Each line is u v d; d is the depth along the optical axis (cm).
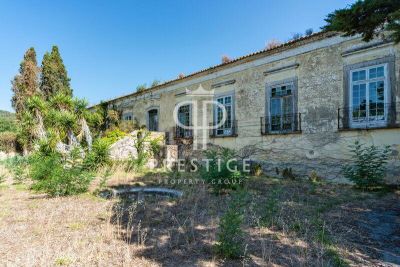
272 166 1099
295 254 343
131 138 1322
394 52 793
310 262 321
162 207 572
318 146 959
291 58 1055
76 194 707
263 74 1157
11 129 3544
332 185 838
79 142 1208
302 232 421
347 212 530
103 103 2192
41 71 2650
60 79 2717
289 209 548
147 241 386
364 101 855
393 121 788
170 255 341
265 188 784
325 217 498
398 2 452
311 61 991
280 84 1090
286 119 1069
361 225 455
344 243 379
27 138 1334
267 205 547
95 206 582
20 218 492
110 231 422
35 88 2542
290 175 998
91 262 318
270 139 1118
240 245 364
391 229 438
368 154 803
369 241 389
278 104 1101
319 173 951
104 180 781
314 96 977
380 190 737
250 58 1204
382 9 474
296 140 1028
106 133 1561
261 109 1160
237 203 475
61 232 420
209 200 628
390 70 798
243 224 454
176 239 393
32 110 1187
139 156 1193
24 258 325
